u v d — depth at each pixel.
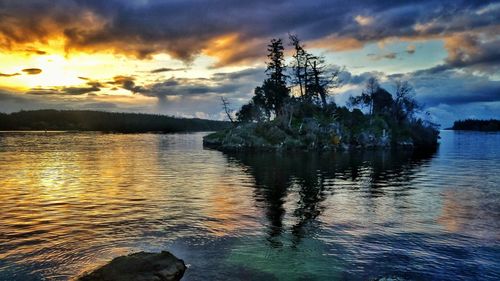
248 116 130.75
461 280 14.58
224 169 54.00
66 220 23.17
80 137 188.00
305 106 117.25
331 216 24.80
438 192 34.69
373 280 14.34
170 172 49.91
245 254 17.33
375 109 132.12
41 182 39.84
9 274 14.73
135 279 13.75
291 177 45.22
